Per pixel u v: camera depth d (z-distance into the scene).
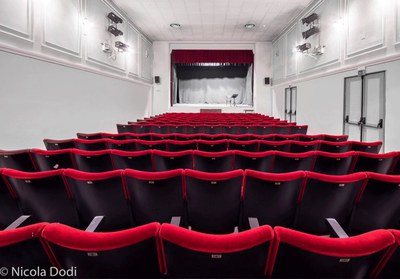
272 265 1.14
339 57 8.30
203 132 6.61
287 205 2.26
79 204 2.32
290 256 1.10
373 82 6.72
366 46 6.95
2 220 2.36
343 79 8.12
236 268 1.13
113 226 2.37
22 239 1.10
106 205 2.29
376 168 3.27
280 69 14.41
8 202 2.29
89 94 8.38
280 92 14.46
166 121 8.41
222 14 11.62
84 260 1.13
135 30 13.01
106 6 9.73
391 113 6.06
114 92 10.35
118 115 10.80
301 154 3.23
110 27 9.67
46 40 6.24
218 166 3.30
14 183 2.20
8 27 5.06
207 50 16.28
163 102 16.41
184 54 16.31
